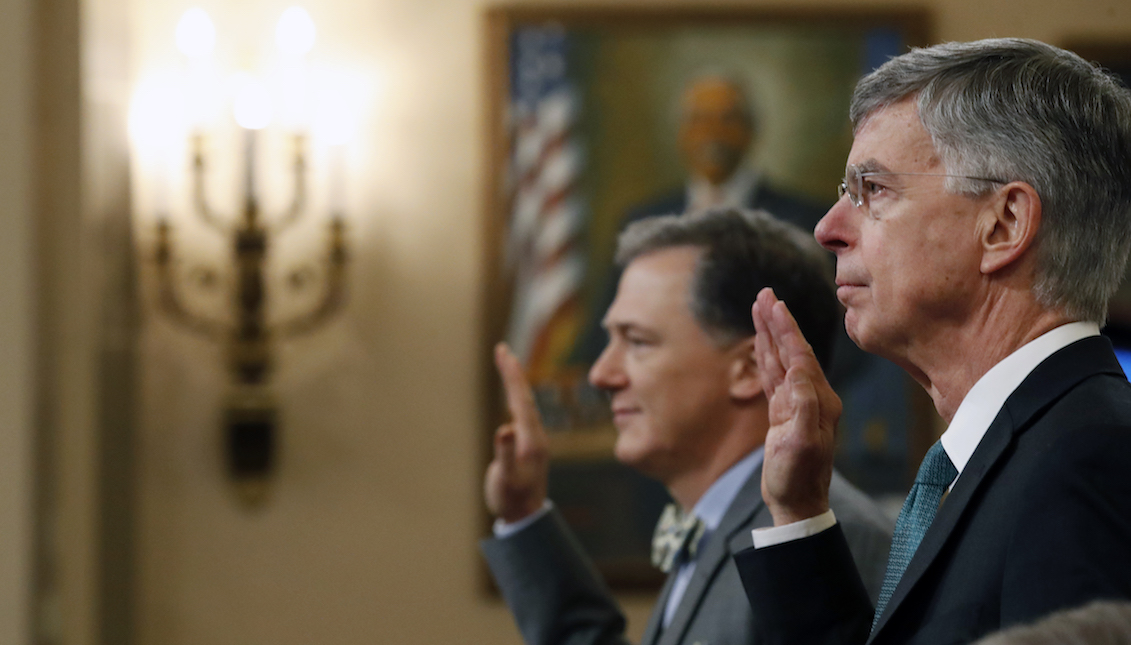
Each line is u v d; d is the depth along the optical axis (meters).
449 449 7.02
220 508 6.94
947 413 2.16
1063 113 2.01
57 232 5.84
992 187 2.02
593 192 7.02
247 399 6.89
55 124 5.86
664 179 7.02
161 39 7.00
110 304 6.38
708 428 3.26
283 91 7.02
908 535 2.14
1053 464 1.79
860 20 7.03
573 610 3.78
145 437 6.92
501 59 7.04
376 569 6.96
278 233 7.00
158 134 6.95
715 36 7.05
